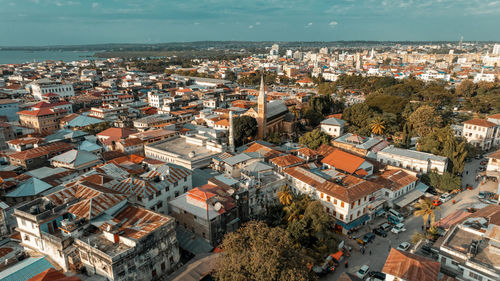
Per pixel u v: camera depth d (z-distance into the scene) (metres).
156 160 113.06
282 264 57.41
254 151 127.19
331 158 119.50
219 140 148.38
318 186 95.00
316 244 80.31
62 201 69.81
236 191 86.69
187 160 111.69
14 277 50.25
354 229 91.75
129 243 60.53
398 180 107.56
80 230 63.72
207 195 80.12
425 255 67.44
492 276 55.88
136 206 71.69
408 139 146.38
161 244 64.88
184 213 80.62
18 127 167.38
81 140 148.75
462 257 61.59
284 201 87.69
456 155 120.75
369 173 115.31
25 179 102.25
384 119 172.50
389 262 59.44
